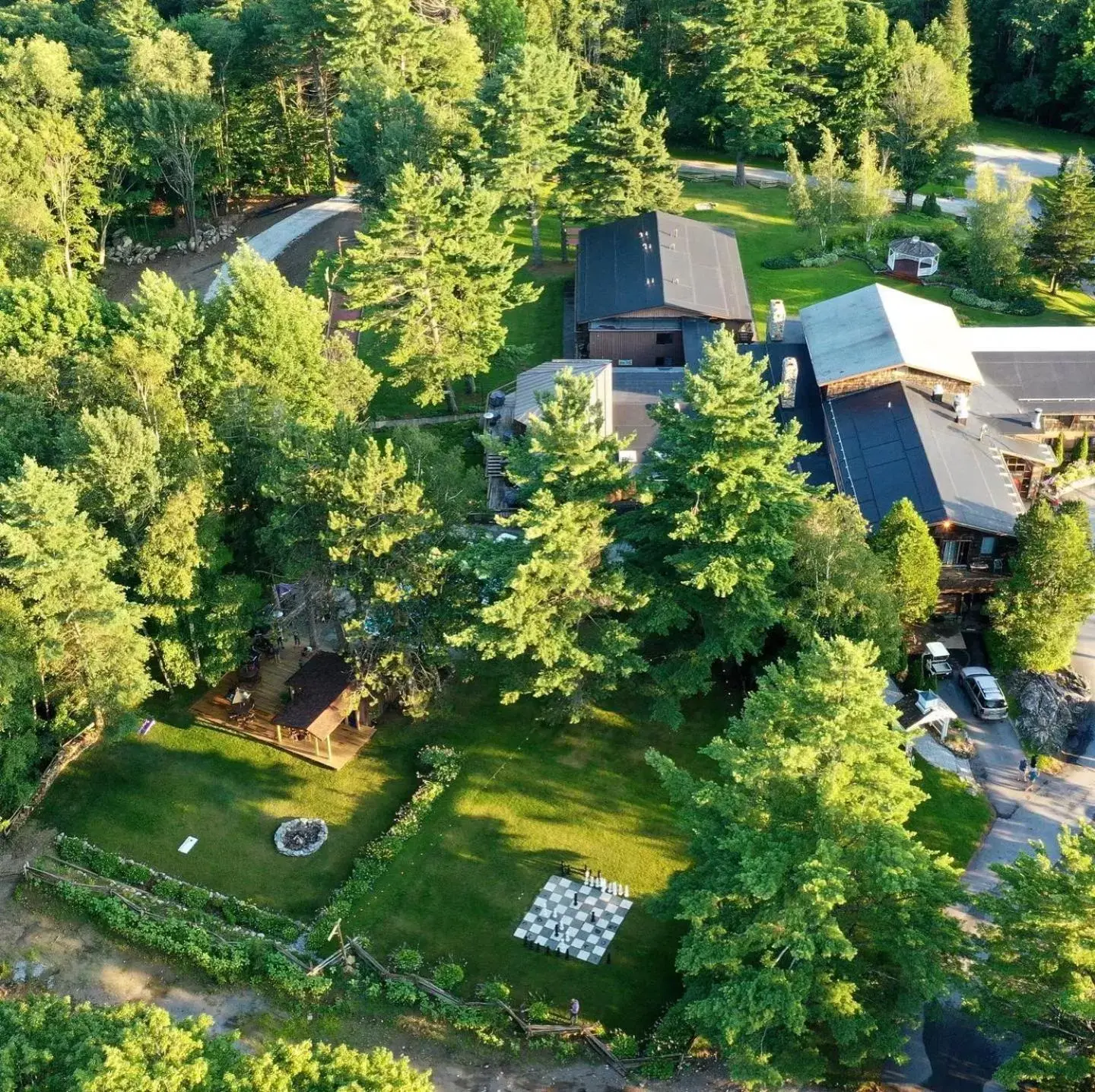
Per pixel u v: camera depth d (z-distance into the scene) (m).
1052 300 107.69
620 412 80.75
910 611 60.88
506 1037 45.81
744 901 41.59
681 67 140.75
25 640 52.97
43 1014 35.62
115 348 63.78
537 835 54.09
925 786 56.25
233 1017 47.00
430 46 112.44
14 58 107.25
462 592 57.75
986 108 159.38
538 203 112.44
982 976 38.72
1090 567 59.44
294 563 57.88
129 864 53.69
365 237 78.25
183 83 112.75
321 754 59.44
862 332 80.81
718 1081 43.94
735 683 61.88
